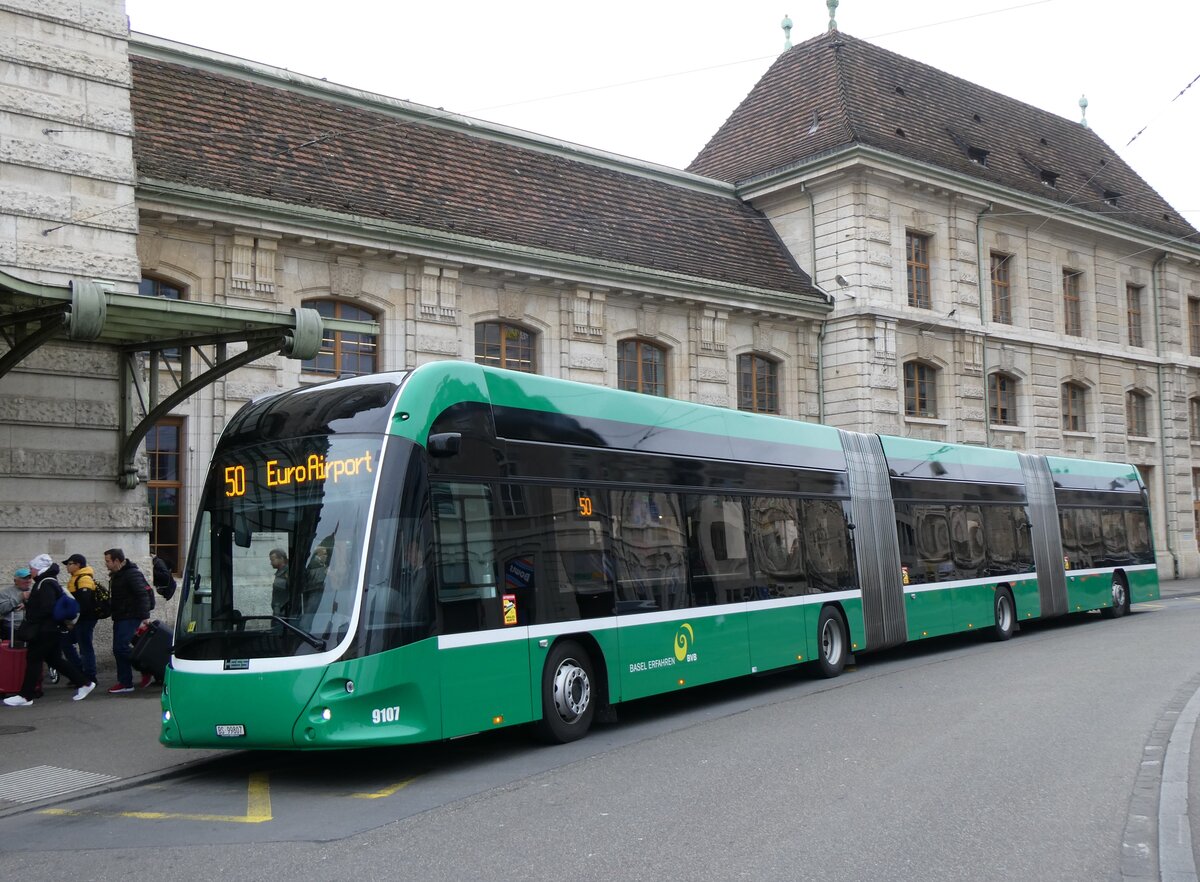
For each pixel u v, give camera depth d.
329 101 22.83
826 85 32.94
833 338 29.97
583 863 6.58
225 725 9.01
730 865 6.48
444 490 9.74
